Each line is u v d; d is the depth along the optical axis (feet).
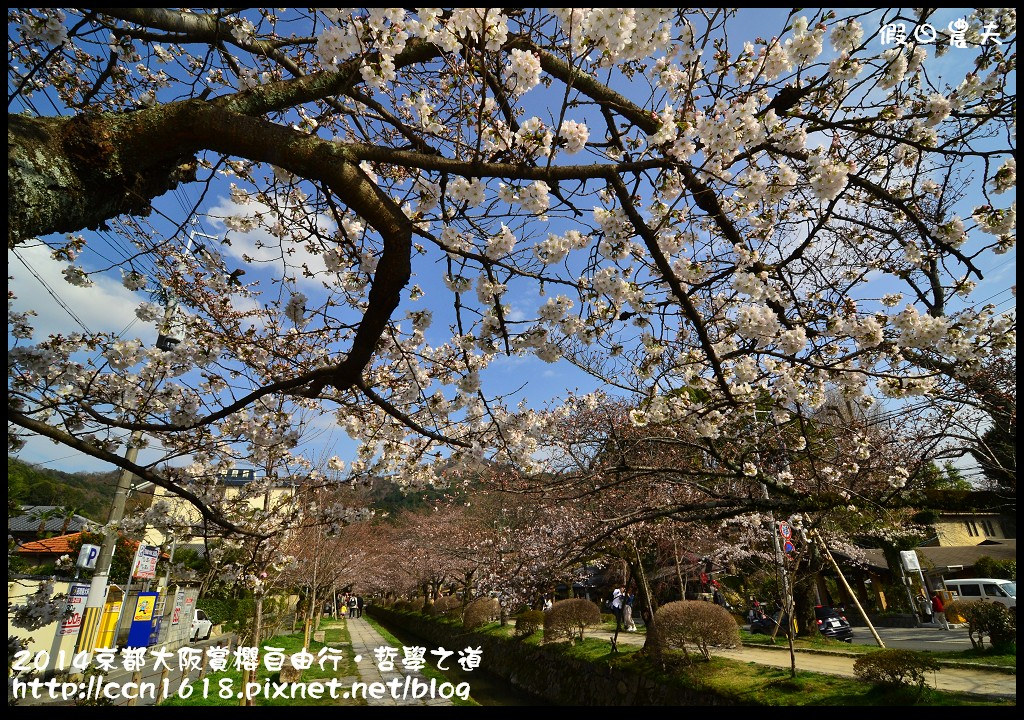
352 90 10.30
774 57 10.50
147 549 29.76
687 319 13.19
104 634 33.06
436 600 80.18
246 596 59.62
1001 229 11.02
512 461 16.01
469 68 9.70
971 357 11.51
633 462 22.40
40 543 38.14
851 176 11.22
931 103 11.22
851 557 57.06
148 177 8.89
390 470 18.37
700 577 44.21
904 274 14.14
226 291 14.65
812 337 13.66
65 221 7.81
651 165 9.80
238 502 20.08
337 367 11.28
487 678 46.21
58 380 12.23
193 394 14.58
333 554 57.41
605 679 32.32
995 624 28.07
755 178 11.18
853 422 16.83
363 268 13.48
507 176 9.42
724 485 20.06
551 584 20.58
